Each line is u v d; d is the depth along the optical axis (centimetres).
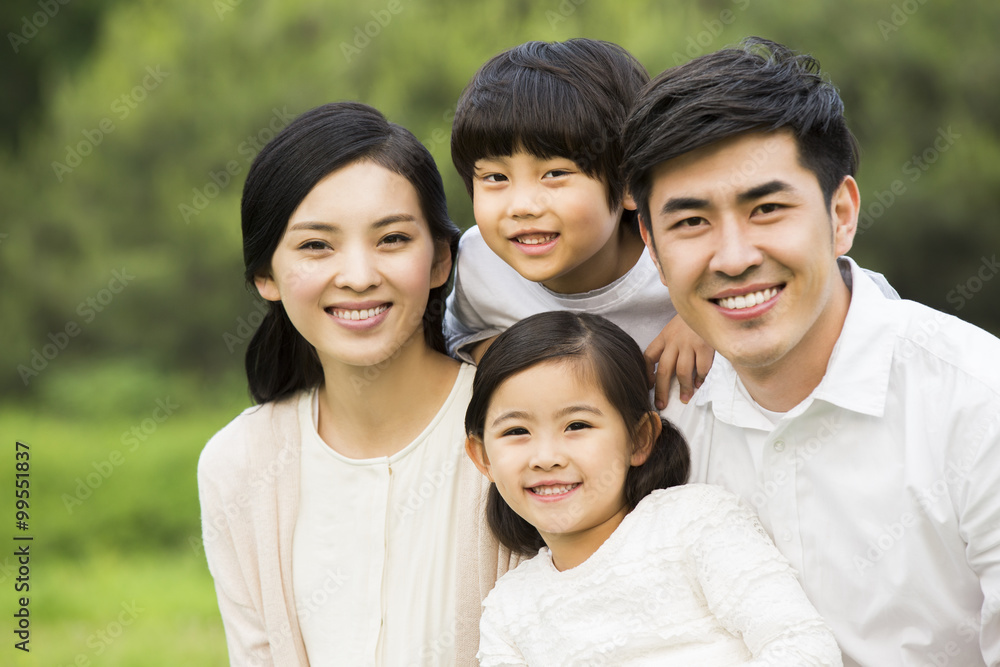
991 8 1088
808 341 221
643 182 214
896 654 222
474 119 259
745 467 240
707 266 208
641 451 246
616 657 229
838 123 212
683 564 229
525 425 237
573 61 262
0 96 1612
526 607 243
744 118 200
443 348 285
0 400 1310
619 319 281
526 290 282
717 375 243
